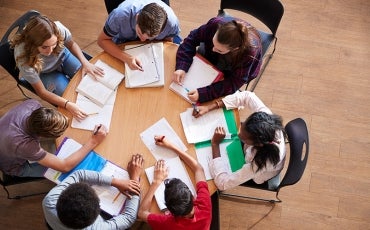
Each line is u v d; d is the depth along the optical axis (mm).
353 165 2982
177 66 2354
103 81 2314
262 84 3230
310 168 2959
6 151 2053
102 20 3445
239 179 2105
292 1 3561
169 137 2201
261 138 1918
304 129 2227
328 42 3404
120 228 1956
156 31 2129
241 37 2102
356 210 2846
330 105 3176
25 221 2715
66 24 3402
